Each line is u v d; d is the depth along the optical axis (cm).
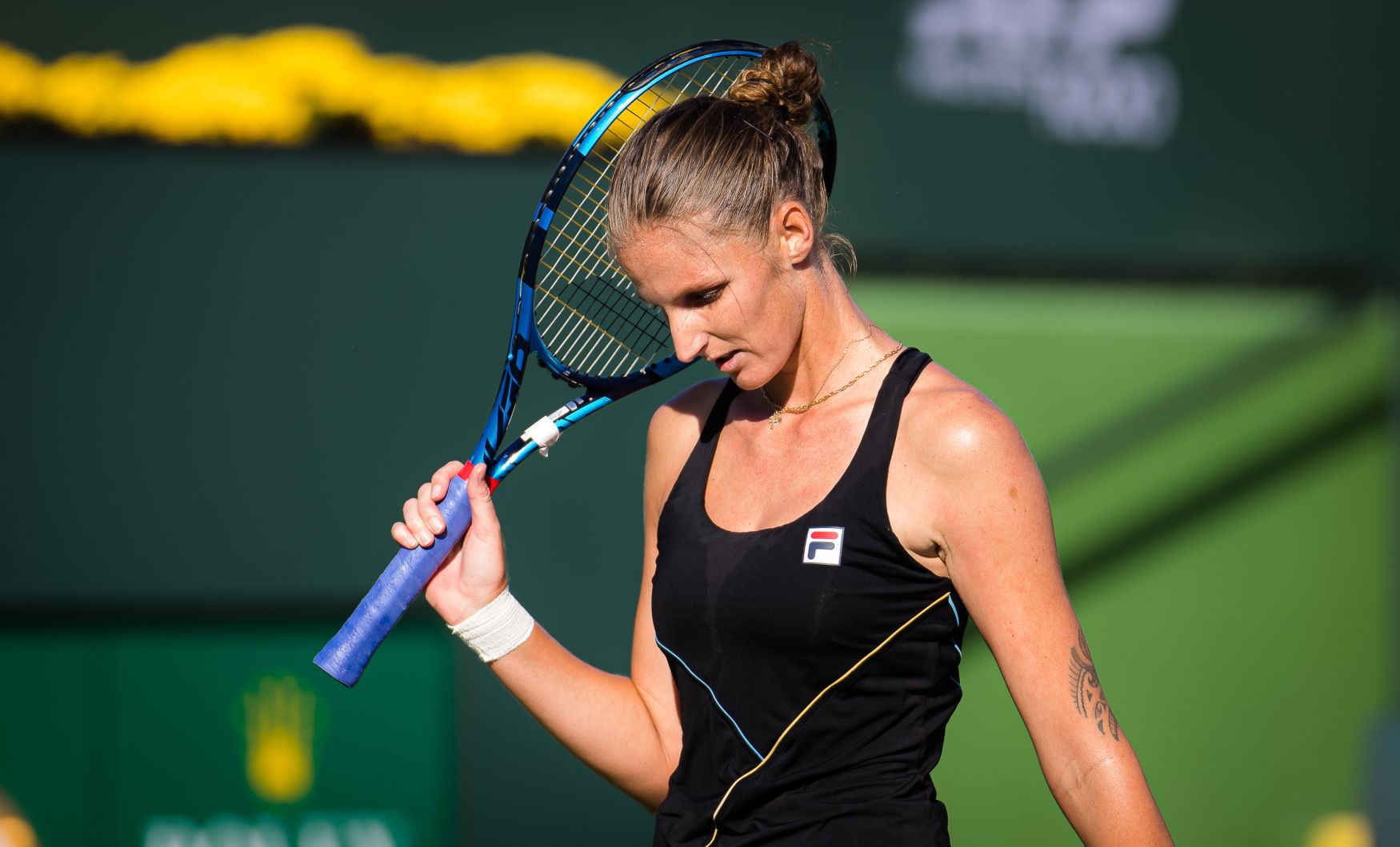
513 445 700
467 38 1473
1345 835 1508
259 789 1439
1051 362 1516
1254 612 1517
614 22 1481
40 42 1434
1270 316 1534
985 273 1534
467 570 670
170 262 1441
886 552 573
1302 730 1514
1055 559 570
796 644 577
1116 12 1528
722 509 625
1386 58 1541
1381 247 1545
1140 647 1509
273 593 1448
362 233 1456
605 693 684
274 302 1449
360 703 1448
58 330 1432
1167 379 1523
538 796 1455
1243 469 1520
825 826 579
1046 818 1487
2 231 1425
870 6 1508
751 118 595
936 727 597
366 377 1457
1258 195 1542
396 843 1441
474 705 1452
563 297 1095
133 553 1437
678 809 622
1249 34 1538
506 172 1469
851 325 625
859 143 1512
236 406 1447
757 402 647
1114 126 1533
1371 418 1529
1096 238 1533
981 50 1522
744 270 579
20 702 1427
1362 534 1523
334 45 1460
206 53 1449
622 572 1471
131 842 1431
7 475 1427
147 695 1437
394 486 1459
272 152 1453
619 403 1474
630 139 594
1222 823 1512
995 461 561
